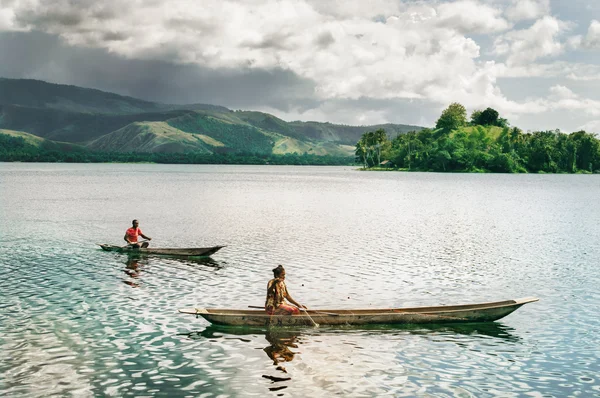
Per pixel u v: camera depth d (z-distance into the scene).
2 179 123.94
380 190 99.88
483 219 50.03
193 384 12.33
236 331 16.17
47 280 22.34
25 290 20.55
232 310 16.66
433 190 101.94
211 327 16.45
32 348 14.38
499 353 14.53
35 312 17.64
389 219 49.00
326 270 25.16
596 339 15.67
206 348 14.67
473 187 115.88
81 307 18.30
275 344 15.10
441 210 59.38
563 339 15.70
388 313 16.88
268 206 61.72
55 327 16.14
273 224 43.72
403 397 11.83
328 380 12.66
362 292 20.98
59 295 19.84
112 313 17.67
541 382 12.69
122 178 140.38
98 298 19.50
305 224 44.00
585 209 62.09
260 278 23.14
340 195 83.69
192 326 16.50
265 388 12.16
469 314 17.14
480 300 20.08
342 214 53.19
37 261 26.61
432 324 17.03
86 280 22.45
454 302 19.72
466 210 59.66
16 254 28.55
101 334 15.59
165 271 24.48
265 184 118.88
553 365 13.73
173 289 21.02
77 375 12.72
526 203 71.19
